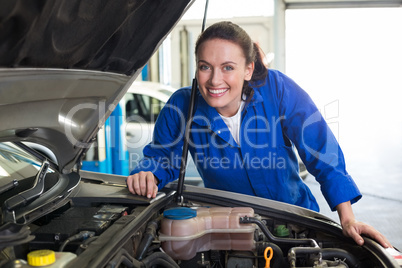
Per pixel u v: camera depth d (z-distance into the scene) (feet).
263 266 4.87
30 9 2.76
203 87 5.44
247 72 5.65
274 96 6.07
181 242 4.59
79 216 4.36
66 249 3.72
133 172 6.17
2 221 3.64
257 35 21.33
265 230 4.87
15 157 5.16
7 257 3.39
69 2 3.07
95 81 4.20
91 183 5.81
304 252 4.52
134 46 4.47
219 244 4.91
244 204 5.68
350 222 5.07
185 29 20.88
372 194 17.29
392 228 13.38
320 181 5.72
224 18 20.95
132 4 3.80
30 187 4.58
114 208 4.74
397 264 4.19
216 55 5.18
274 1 21.04
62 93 3.86
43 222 4.46
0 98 3.15
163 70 21.06
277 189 6.47
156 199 5.16
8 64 2.99
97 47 3.86
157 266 4.35
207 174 6.63
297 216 5.47
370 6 21.66
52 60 3.41
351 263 4.62
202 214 4.88
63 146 4.74
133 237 4.12
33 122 3.86
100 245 3.51
